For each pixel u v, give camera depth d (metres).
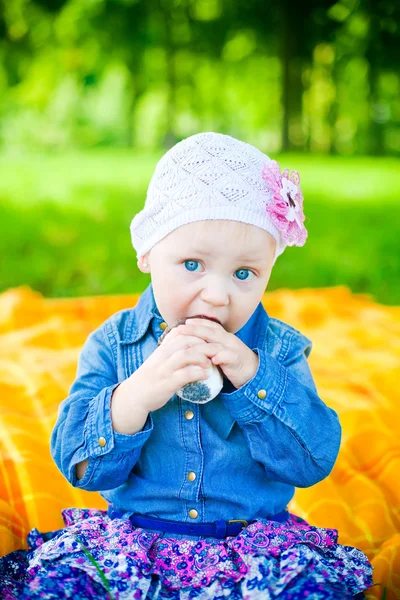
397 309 4.57
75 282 5.73
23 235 7.11
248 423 1.74
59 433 1.79
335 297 4.63
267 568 1.59
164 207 1.73
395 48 18.22
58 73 20.38
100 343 1.92
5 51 19.19
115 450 1.70
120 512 1.82
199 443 1.78
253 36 18.77
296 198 1.79
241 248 1.67
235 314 1.71
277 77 20.23
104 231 7.43
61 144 24.16
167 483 1.79
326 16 17.80
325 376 3.40
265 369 1.73
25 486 2.38
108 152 20.03
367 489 2.52
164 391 1.65
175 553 1.69
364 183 11.45
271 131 22.98
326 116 19.92
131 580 1.58
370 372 3.44
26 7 18.05
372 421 2.91
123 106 24.22
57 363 3.44
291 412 1.74
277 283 5.83
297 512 2.41
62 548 1.67
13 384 3.17
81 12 18.25
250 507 1.78
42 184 10.62
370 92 18.83
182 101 21.34
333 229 7.89
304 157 15.77
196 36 18.80
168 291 1.71
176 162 1.75
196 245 1.66
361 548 2.23
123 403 1.69
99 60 19.84
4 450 2.58
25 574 1.82
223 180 1.69
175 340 1.66
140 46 19.12
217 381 1.68
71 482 1.78
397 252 6.76
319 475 1.79
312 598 1.49
